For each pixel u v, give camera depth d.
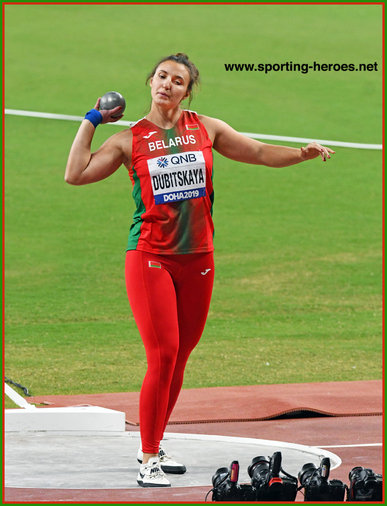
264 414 27.14
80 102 81.06
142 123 19.88
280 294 49.62
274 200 67.00
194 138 19.94
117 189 68.88
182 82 19.69
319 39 100.69
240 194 67.81
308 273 53.41
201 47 96.62
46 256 55.44
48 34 97.25
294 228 61.78
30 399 29.44
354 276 53.03
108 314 45.47
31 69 87.50
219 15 107.31
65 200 65.75
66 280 51.22
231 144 20.83
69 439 24.00
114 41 96.50
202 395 30.03
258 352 38.53
